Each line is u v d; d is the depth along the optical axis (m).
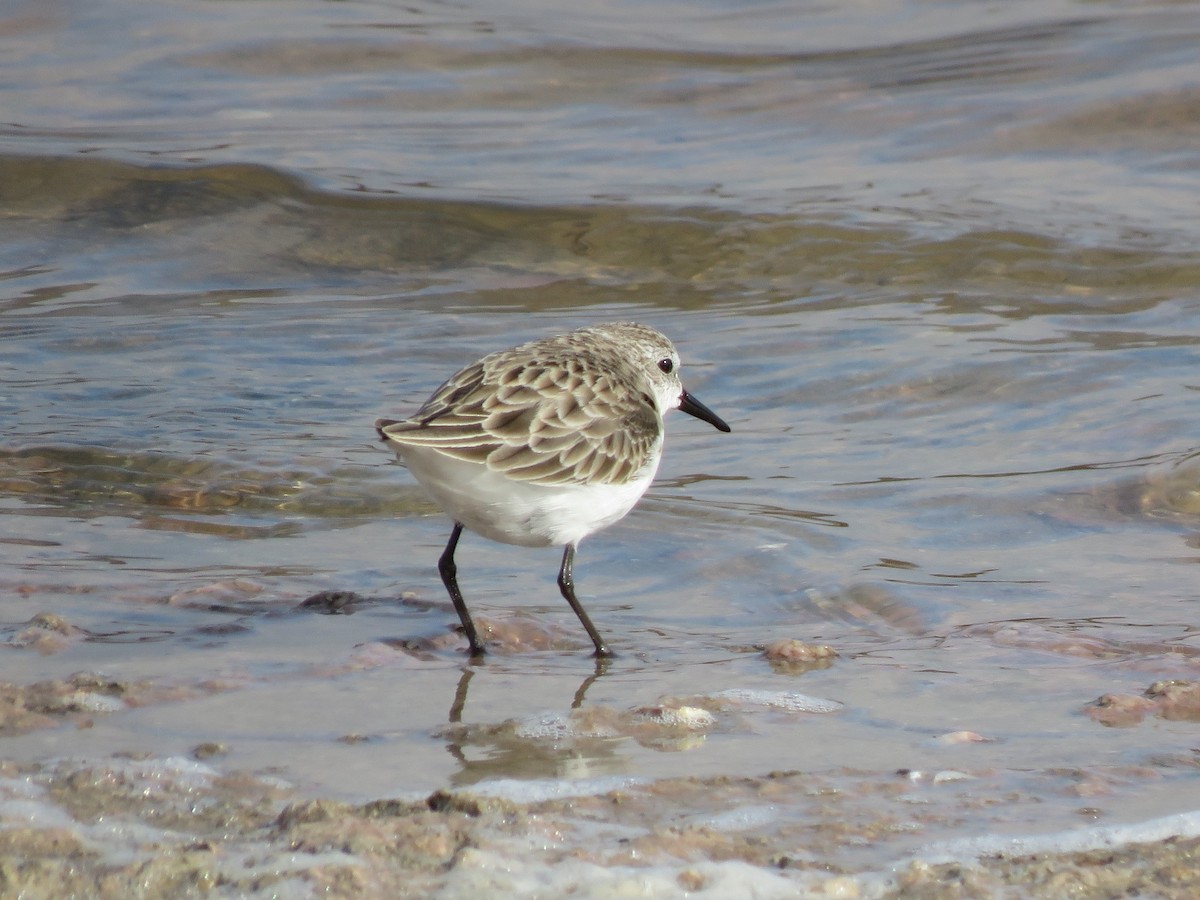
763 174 22.80
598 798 7.29
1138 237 19.80
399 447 9.71
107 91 25.70
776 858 6.66
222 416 14.93
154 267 19.84
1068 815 7.17
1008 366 15.98
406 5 30.23
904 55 27.72
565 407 9.85
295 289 19.31
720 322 17.97
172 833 6.68
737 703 8.78
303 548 11.88
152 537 11.98
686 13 30.38
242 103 25.53
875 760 7.91
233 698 8.60
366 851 6.48
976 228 20.22
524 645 9.95
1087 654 9.73
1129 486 13.02
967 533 12.21
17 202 21.33
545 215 21.22
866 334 17.25
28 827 6.64
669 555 11.80
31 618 9.91
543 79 26.94
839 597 10.95
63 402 15.21
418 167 23.08
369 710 8.55
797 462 13.88
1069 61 26.66
